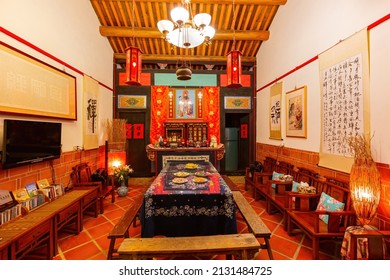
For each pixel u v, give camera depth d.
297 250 2.73
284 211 3.25
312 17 3.66
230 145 7.51
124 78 6.53
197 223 2.53
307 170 3.76
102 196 3.99
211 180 3.04
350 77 2.72
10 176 2.59
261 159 6.30
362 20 2.58
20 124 2.62
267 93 5.82
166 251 1.85
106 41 5.84
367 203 2.18
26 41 2.77
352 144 2.43
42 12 3.10
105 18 5.38
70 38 3.91
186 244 1.94
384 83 2.29
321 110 3.32
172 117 6.64
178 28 2.80
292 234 3.09
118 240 3.00
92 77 4.92
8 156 2.43
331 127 3.10
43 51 3.10
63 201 2.94
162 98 6.61
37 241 2.36
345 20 2.87
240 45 6.27
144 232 2.40
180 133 6.56
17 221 2.27
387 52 2.26
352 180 2.32
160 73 6.62
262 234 2.12
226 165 7.51
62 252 2.71
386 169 2.27
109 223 3.57
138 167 6.65
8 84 2.46
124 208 4.27
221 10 5.06
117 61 6.63
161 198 2.46
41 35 3.08
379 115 2.35
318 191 3.37
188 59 6.54
